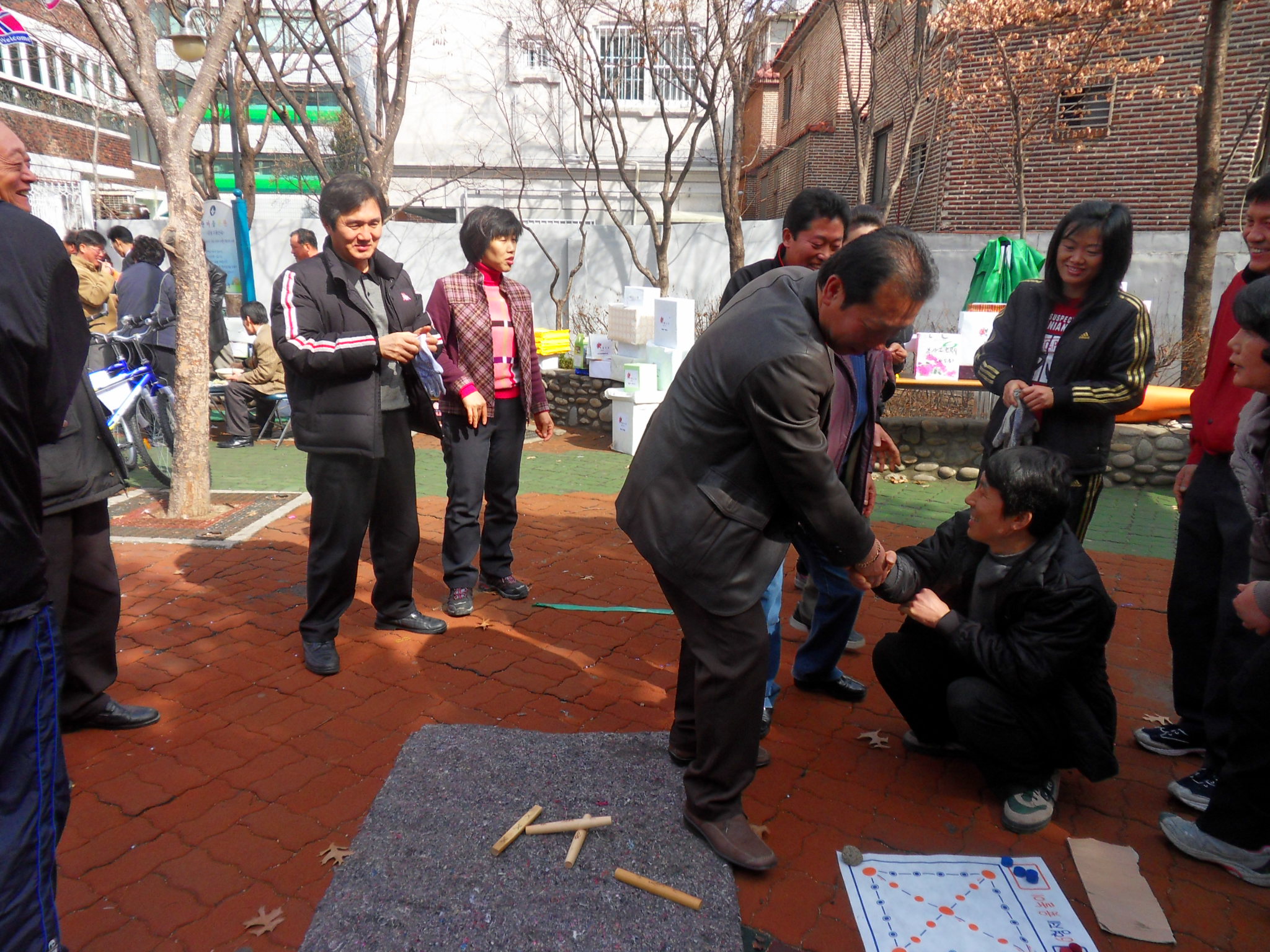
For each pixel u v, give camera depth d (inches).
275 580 178.2
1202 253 308.7
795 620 161.3
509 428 165.2
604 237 474.6
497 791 105.5
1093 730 100.4
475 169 612.4
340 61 353.1
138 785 107.7
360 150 697.0
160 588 172.6
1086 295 124.1
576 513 238.8
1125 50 439.2
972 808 107.7
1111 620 99.8
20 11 484.7
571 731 122.8
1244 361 85.6
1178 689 120.7
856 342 79.4
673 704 131.8
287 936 83.7
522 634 155.6
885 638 117.3
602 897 88.0
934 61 460.4
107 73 681.0
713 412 83.4
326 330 127.3
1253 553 91.5
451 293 152.8
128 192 786.8
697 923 85.0
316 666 137.1
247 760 113.7
